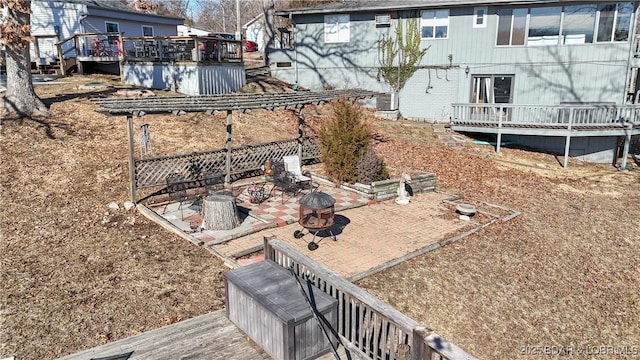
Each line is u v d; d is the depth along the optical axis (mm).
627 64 20859
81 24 26859
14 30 14273
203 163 13875
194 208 12172
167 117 17859
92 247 9719
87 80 22875
